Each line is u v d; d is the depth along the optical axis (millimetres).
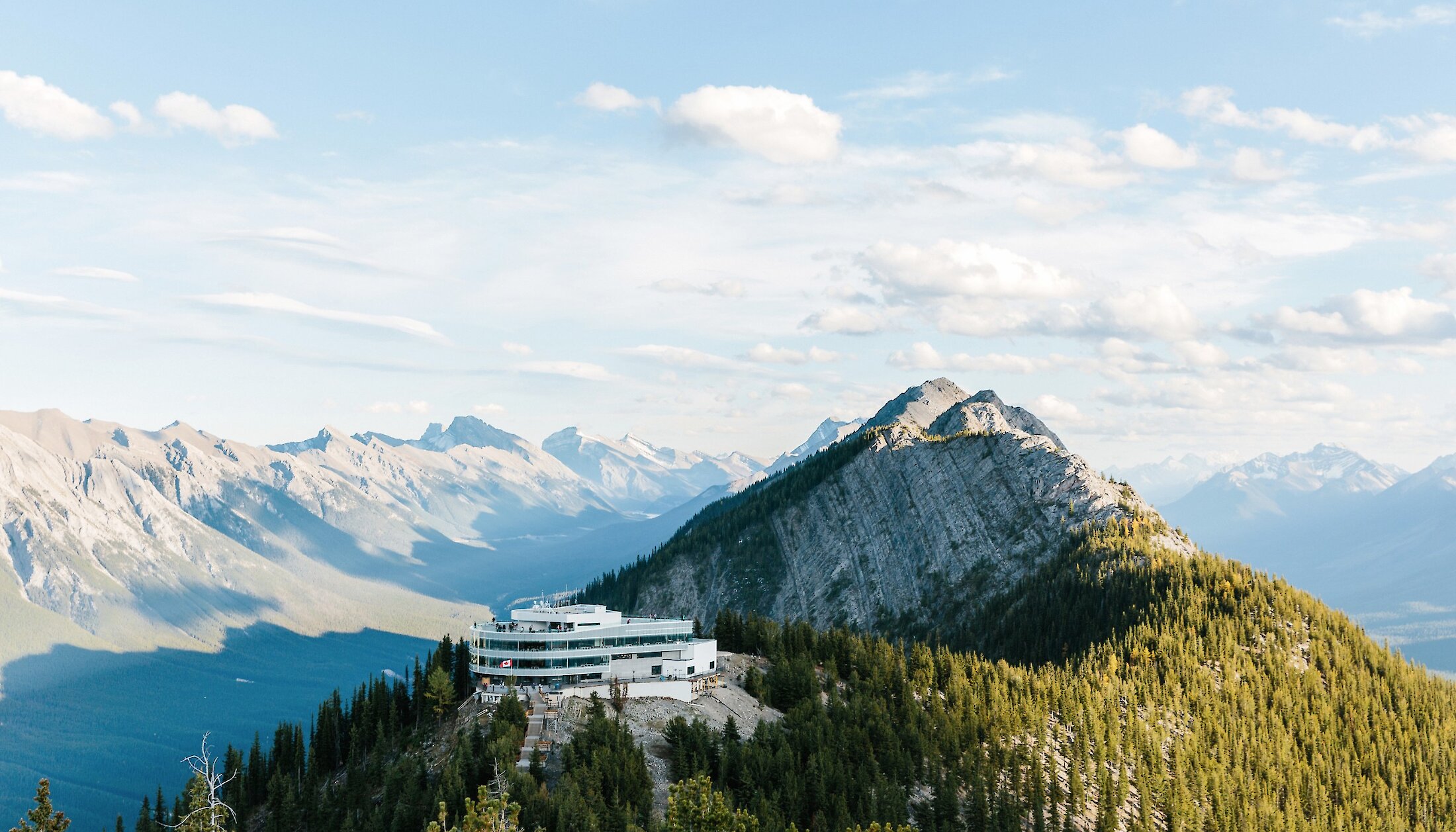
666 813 176250
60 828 119625
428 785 198625
